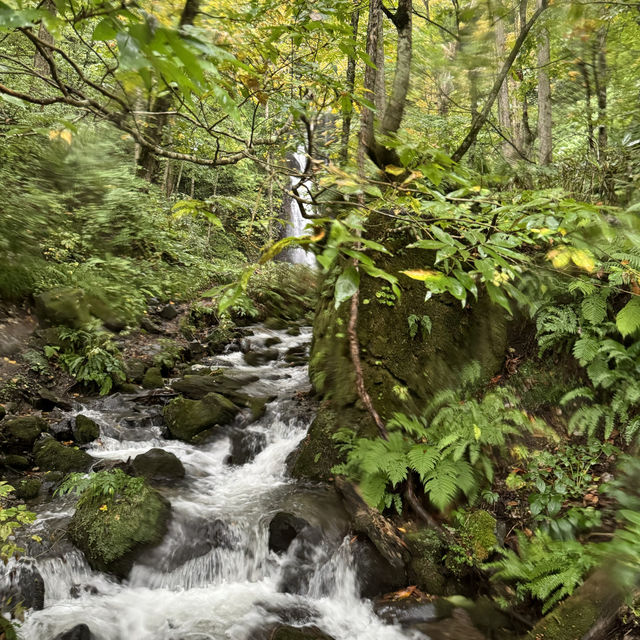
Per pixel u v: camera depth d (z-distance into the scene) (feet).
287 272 45.14
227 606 13.03
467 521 13.38
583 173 16.69
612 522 11.94
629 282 11.50
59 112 23.52
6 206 26.55
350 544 13.87
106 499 14.58
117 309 28.53
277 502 15.69
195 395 23.13
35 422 18.43
